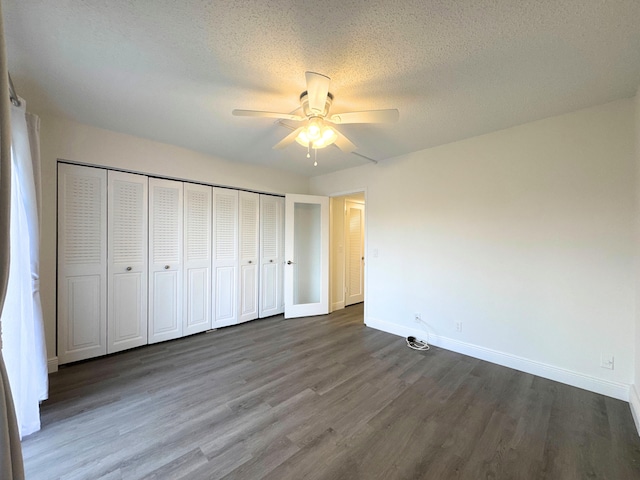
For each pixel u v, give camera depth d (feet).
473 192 9.21
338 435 5.39
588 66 5.48
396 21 4.41
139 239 9.70
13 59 5.32
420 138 9.34
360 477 4.43
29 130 6.08
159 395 6.73
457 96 6.64
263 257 13.51
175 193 10.54
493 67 5.55
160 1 4.05
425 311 10.45
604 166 6.95
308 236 14.93
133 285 9.59
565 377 7.45
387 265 11.70
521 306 8.21
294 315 13.75
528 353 8.07
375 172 12.18
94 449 4.96
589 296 7.15
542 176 7.86
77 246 8.44
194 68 5.67
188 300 10.96
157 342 10.16
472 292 9.22
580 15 4.24
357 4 4.11
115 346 9.19
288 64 5.53
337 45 4.98
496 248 8.70
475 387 7.23
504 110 7.32
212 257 11.64
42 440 5.17
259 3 4.10
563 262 7.53
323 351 9.57
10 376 5.14
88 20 4.39
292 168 13.37
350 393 6.90
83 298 8.56
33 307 6.11
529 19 4.34
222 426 5.62
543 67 5.53
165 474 4.44
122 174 9.27
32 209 5.81
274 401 6.52
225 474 4.45
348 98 6.73
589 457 4.90
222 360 8.77
